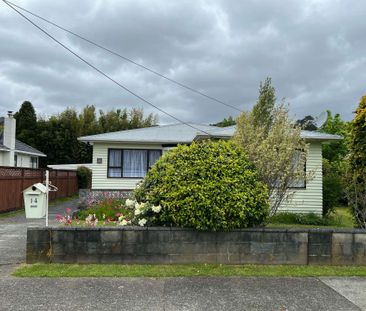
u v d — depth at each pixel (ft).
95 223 23.39
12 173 47.24
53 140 114.73
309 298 15.51
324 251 20.35
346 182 28.19
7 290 15.92
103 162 60.03
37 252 19.69
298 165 25.89
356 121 27.40
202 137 50.96
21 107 119.75
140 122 127.24
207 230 19.97
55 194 66.54
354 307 14.62
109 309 14.05
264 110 42.73
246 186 20.79
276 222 41.19
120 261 19.80
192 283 17.08
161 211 20.44
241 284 17.07
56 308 14.07
